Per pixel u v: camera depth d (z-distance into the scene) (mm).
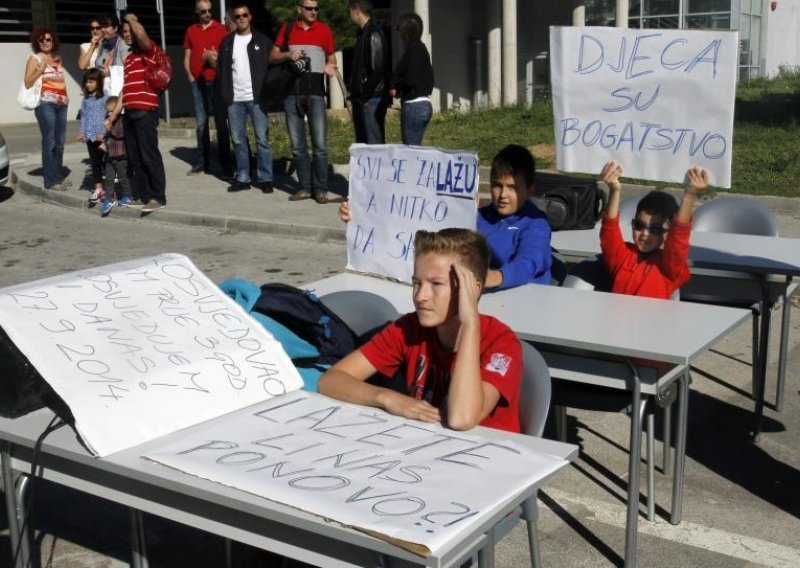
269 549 2508
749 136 13898
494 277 4414
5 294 3061
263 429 2830
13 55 22578
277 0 17500
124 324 3117
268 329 3639
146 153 10922
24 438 2895
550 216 5883
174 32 25594
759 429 5039
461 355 2945
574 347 3709
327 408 2996
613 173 4645
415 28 10055
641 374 3736
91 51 11633
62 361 2893
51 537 4219
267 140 11758
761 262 4930
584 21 20719
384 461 2582
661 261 4555
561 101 4918
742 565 3887
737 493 4500
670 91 4582
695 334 3746
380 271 4773
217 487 2484
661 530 4168
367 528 2207
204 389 2998
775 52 25094
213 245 9914
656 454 4906
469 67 22359
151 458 2648
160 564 3990
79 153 15406
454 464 2557
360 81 10398
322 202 11227
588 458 4879
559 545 4066
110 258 9484
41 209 11914
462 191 4348
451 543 2168
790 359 6227
